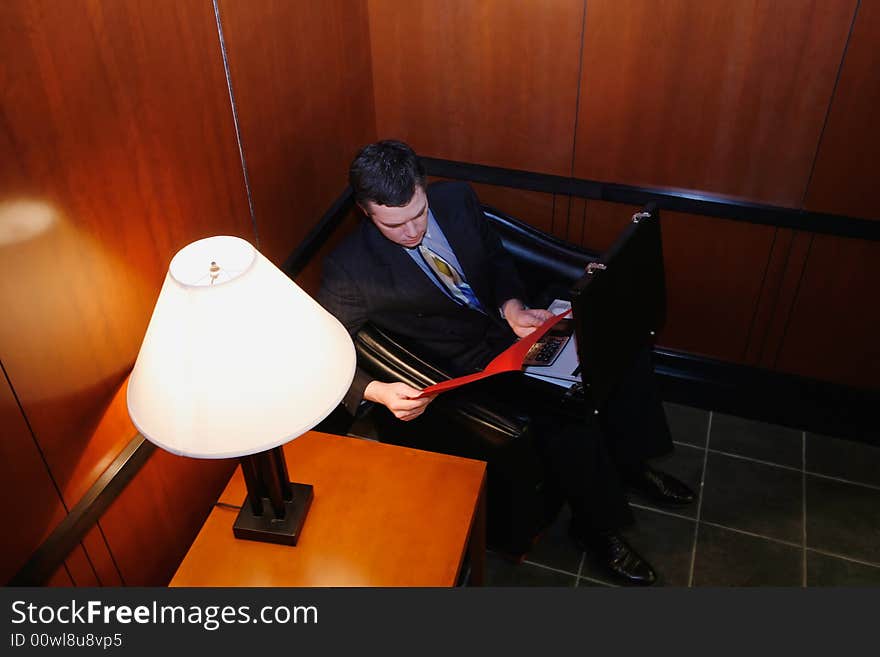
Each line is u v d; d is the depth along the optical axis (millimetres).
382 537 1736
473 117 2598
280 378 1384
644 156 2494
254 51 1907
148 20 1523
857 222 2373
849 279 2504
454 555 1701
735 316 2719
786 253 2523
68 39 1338
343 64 2393
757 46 2207
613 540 2367
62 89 1336
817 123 2270
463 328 2266
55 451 1448
